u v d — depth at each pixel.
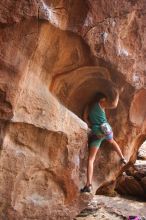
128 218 6.46
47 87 5.34
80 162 5.98
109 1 5.20
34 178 5.35
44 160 5.33
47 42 4.95
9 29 4.58
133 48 5.84
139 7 5.55
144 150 10.12
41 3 4.61
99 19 5.20
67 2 4.84
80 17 5.03
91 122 6.09
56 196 5.60
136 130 6.89
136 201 7.59
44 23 4.69
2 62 4.64
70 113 5.52
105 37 5.34
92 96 6.09
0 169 4.95
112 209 6.91
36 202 5.36
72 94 5.88
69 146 5.50
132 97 6.29
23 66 4.77
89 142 6.06
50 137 5.32
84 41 5.19
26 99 4.97
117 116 6.54
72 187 5.71
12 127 4.96
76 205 5.82
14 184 5.07
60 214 5.66
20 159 5.07
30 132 5.12
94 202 6.97
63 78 5.56
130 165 7.70
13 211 5.12
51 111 5.22
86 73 5.71
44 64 5.14
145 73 6.14
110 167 6.69
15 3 4.51
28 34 4.69
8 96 4.74
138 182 7.87
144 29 5.86
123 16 5.41
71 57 5.37
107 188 7.65
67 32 5.00
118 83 5.98
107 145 6.59
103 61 5.54
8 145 4.97
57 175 5.53
